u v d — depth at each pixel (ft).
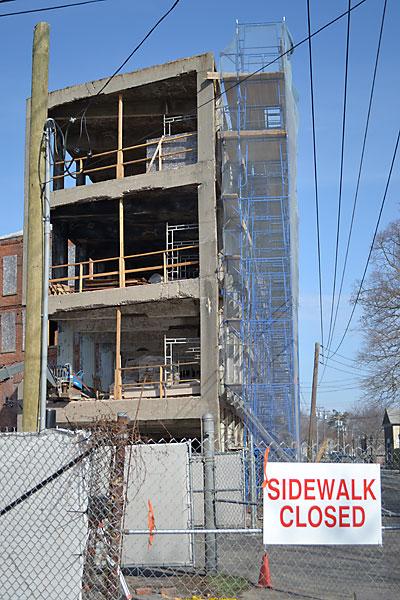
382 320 173.58
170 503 39.45
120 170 95.40
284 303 88.63
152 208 97.25
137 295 90.53
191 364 94.84
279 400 85.81
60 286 99.04
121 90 96.78
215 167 90.43
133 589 33.37
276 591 33.01
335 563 40.27
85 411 89.15
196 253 105.19
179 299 89.04
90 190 95.09
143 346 101.96
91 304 93.09
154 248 111.65
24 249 108.17
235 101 91.40
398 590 32.96
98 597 24.77
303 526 26.17
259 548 45.50
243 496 57.26
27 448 24.82
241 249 87.81
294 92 97.40
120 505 25.43
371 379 173.88
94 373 101.24
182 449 40.24
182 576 36.73
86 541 24.32
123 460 25.70
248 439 85.61
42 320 39.24
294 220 91.40
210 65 92.02
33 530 24.29
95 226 104.22
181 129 104.68
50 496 24.47
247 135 89.81
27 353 37.52
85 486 24.61
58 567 24.00
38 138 39.32
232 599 30.71
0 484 24.67
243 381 85.56
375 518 26.35
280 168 90.07
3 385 120.67
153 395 90.43
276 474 26.35
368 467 26.61
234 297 88.84
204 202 89.40
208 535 35.96
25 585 24.00
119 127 97.25
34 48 40.16
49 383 85.61
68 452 24.79
